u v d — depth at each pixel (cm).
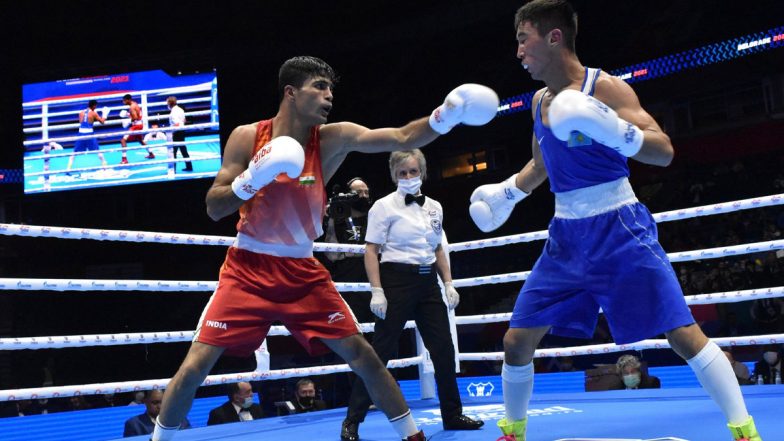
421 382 450
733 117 1509
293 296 231
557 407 357
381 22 1756
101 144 1259
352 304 495
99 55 1700
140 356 1443
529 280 226
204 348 227
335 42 1720
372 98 1820
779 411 288
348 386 541
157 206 1647
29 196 1500
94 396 1044
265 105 1708
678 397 361
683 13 1647
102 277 1600
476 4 1639
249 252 232
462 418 324
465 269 1608
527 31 215
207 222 1605
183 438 335
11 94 1614
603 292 209
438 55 1816
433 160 1836
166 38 1703
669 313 200
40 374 1457
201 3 1602
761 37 1395
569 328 220
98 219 1623
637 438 256
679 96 1538
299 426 358
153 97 1259
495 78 1767
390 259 337
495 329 1243
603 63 1669
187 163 1242
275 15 1678
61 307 1551
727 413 199
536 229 1581
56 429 570
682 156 1541
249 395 480
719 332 995
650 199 1541
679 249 1376
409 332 1074
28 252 1593
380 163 1723
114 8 1577
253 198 231
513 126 1680
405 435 232
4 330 1495
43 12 1548
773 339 339
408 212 339
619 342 208
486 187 251
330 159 241
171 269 1598
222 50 1647
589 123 180
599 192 210
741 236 1305
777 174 1377
